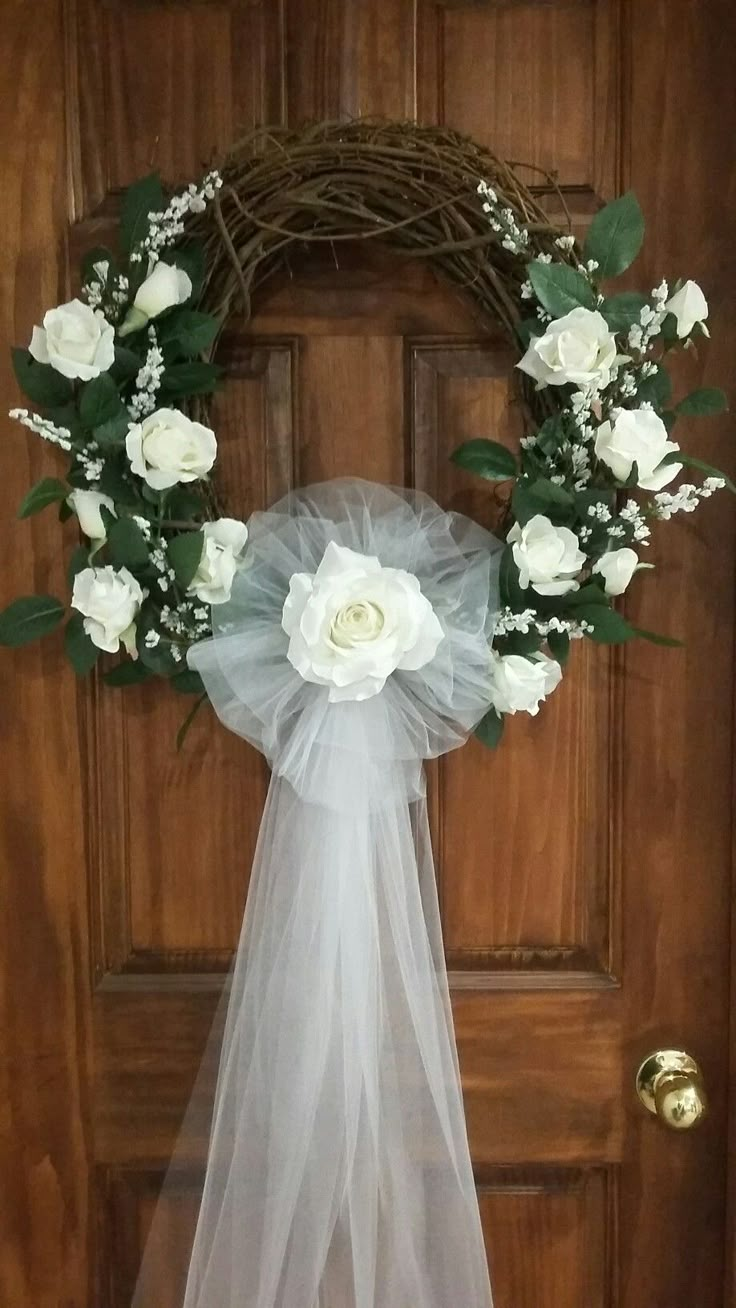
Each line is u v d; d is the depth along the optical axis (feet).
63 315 2.90
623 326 3.04
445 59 3.31
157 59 3.30
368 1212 3.25
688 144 3.33
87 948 3.54
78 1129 3.59
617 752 3.50
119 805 3.52
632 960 3.55
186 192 3.01
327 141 3.09
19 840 3.52
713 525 3.43
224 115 3.31
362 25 3.29
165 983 3.55
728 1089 3.56
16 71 3.31
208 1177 3.31
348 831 3.13
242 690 3.01
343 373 3.39
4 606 3.44
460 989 3.56
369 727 3.06
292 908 3.19
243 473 3.41
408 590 2.81
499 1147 3.61
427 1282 3.34
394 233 3.15
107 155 3.34
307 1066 3.19
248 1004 3.25
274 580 3.09
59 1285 3.62
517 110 3.33
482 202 3.05
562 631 3.10
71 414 3.09
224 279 3.13
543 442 3.06
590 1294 3.63
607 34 3.31
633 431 2.88
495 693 3.05
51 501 3.04
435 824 3.53
